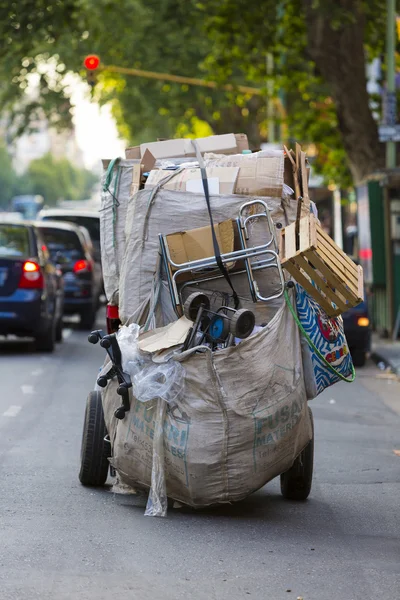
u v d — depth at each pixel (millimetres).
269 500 10695
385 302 30062
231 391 9242
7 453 12500
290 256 9273
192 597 7441
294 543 9008
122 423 9727
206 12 38344
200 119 59844
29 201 134250
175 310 9750
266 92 41969
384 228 30047
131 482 10055
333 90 34594
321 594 7613
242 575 8008
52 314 24125
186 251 9758
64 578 7758
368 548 8930
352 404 18344
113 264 10500
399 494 11133
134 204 9992
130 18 44656
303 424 9617
